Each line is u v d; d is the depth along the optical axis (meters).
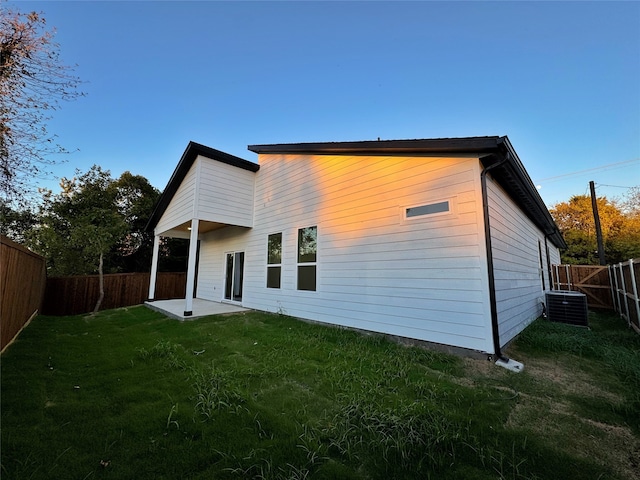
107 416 2.38
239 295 9.06
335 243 6.09
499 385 3.13
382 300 5.14
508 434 2.19
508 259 5.11
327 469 1.80
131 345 4.64
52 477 1.66
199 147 7.48
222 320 6.71
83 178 13.55
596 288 9.86
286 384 3.15
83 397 2.74
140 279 11.73
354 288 5.62
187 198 8.03
